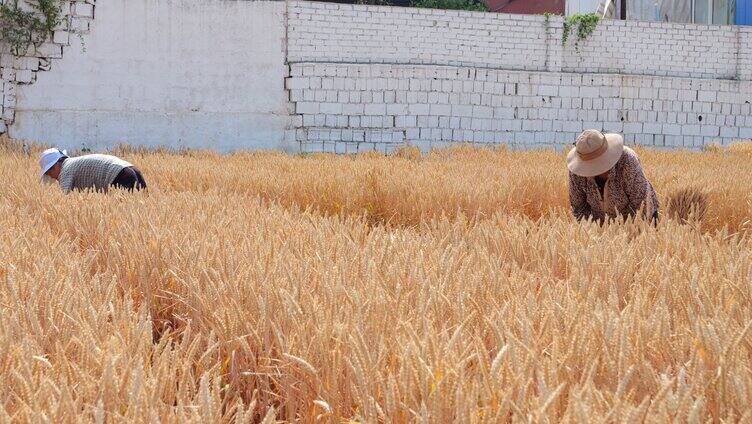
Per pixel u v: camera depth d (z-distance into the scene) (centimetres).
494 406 204
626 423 170
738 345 227
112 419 210
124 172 859
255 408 285
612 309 290
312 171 1212
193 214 632
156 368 247
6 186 973
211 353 280
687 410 184
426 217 869
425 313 289
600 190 674
